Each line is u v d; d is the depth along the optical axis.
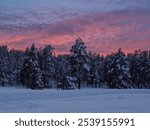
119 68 79.00
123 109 21.19
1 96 37.97
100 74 105.75
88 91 52.00
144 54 93.69
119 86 78.81
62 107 22.91
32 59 73.81
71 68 74.12
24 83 76.19
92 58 103.56
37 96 40.59
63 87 65.12
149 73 92.50
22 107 23.09
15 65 100.19
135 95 39.25
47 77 81.50
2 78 95.00
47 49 83.31
